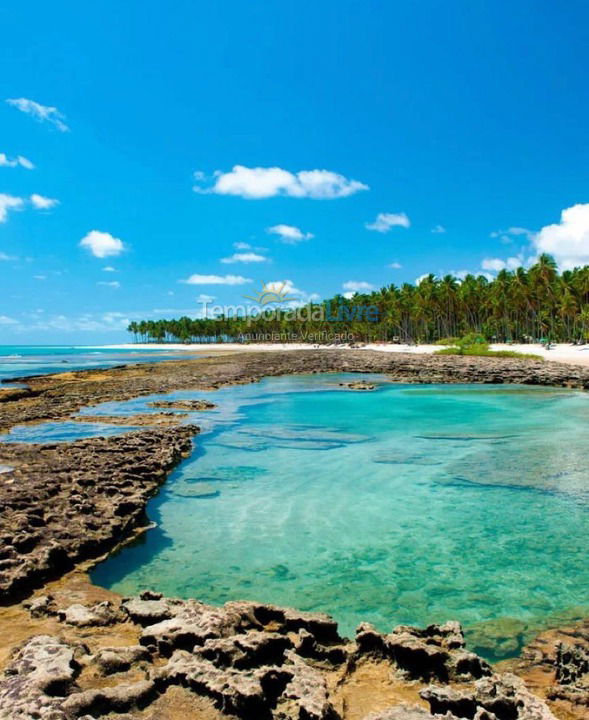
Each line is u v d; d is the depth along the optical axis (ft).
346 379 166.40
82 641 23.49
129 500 43.37
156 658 22.21
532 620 27.76
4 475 50.16
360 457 63.31
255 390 138.31
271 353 348.79
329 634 24.66
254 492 50.31
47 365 309.42
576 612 28.55
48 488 45.42
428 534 39.78
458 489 50.55
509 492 49.39
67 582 31.27
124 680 20.18
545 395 121.90
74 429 84.12
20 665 20.11
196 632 22.80
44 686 18.66
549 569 33.78
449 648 23.08
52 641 22.30
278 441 72.90
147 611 25.80
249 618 25.07
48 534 35.86
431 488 50.96
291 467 59.00
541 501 46.85
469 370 170.19
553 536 39.09
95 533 37.22
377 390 135.23
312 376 179.11
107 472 51.78
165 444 66.90
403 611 28.96
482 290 364.99
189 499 48.32
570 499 47.32
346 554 36.47
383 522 42.39
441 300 370.53
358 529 40.98
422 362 208.13
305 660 22.59
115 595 29.71
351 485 52.19
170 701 18.94
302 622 24.82
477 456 63.10
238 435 77.30
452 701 18.58
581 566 34.17
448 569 33.99
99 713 17.88
